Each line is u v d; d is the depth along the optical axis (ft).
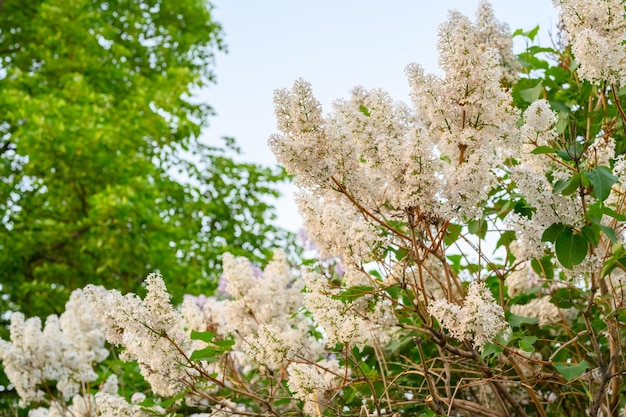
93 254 42.24
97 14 49.19
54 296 39.19
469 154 9.27
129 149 43.98
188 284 40.04
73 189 41.88
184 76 48.37
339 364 12.02
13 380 15.97
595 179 8.63
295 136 9.20
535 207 9.45
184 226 49.24
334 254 9.82
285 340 10.36
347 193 9.35
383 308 10.21
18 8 49.60
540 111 9.75
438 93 9.15
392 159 9.02
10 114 40.29
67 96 43.19
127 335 10.20
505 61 12.45
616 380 10.52
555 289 13.30
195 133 48.80
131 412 11.16
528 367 11.07
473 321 8.41
